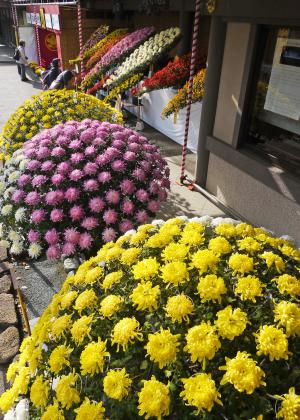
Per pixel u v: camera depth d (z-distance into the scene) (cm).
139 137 313
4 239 293
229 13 350
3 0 2206
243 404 105
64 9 1038
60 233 258
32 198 257
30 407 140
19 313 287
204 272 137
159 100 689
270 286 134
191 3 536
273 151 358
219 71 402
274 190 343
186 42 673
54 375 131
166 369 116
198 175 473
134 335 120
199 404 101
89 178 268
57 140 288
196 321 124
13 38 2450
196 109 570
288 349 115
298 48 312
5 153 421
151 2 608
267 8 303
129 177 276
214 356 115
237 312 118
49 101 446
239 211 409
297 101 324
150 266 142
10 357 247
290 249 157
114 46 809
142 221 269
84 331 130
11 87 1219
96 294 150
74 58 1118
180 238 165
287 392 108
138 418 110
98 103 457
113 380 112
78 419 109
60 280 322
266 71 353
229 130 403
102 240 266
